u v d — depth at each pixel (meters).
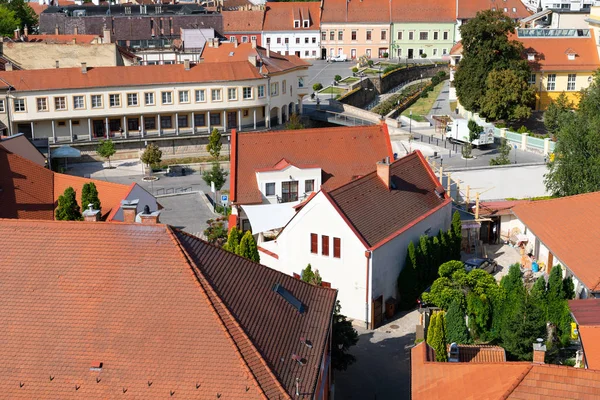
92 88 121.12
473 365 41.66
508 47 130.62
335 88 167.12
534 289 60.22
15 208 72.69
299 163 83.31
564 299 59.66
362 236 65.44
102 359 37.09
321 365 40.88
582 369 38.38
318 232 67.25
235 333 38.03
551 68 135.62
